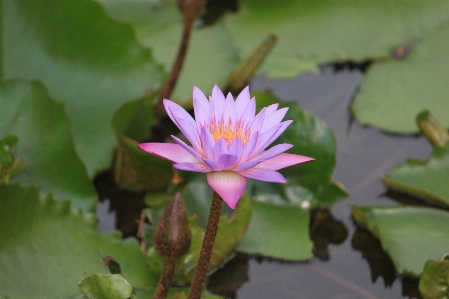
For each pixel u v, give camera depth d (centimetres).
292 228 185
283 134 189
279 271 183
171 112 165
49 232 176
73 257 176
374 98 200
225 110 167
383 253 185
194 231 176
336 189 187
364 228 187
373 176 192
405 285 181
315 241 186
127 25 192
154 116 194
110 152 189
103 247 178
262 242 183
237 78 200
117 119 185
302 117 188
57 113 183
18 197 174
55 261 175
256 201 187
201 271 167
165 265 171
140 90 193
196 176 185
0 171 177
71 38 190
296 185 189
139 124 191
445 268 174
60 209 177
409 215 184
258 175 163
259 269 183
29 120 182
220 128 166
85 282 169
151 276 178
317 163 188
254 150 165
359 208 185
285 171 189
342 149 196
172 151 164
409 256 181
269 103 190
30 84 183
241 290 181
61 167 182
